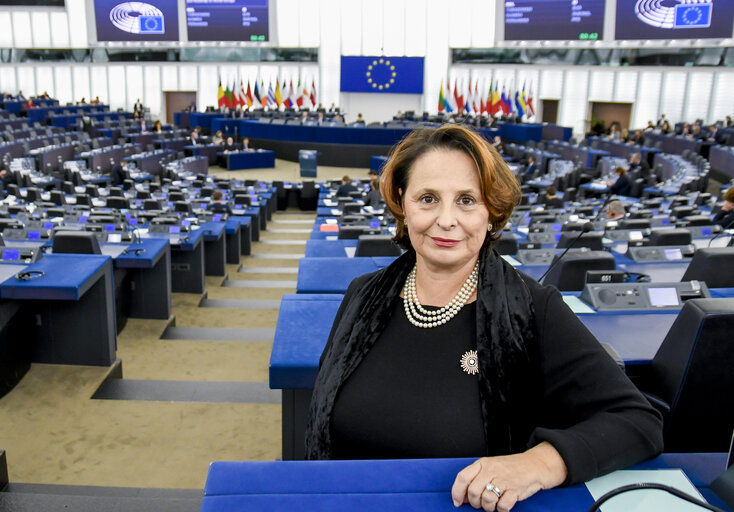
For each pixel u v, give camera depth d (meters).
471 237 0.94
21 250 4.02
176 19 23.45
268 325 6.10
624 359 1.89
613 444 0.83
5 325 3.80
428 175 0.94
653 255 4.00
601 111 23.38
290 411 2.14
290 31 26.02
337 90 26.44
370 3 25.31
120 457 3.26
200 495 2.87
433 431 0.93
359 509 0.78
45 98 25.78
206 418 3.73
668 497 0.82
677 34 17.83
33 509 2.47
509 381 0.93
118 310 5.51
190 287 7.04
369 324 1.02
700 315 1.53
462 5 24.33
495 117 22.53
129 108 28.44
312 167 18.69
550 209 8.74
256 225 11.39
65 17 26.80
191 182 13.66
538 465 0.81
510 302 0.96
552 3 19.22
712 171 15.66
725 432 1.66
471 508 0.78
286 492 0.81
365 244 3.98
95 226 5.75
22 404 3.80
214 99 28.00
